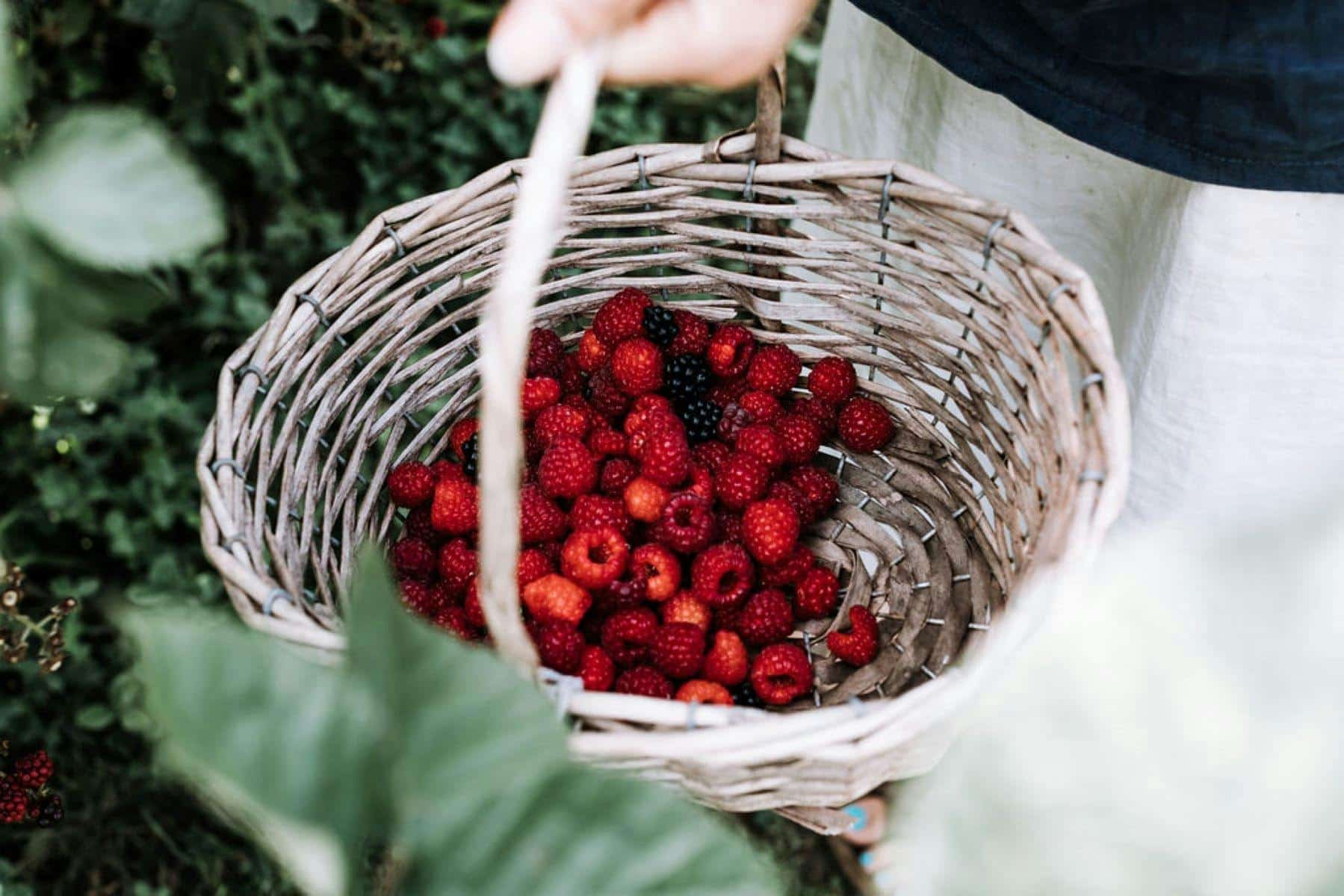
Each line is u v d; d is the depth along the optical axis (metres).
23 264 0.49
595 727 0.90
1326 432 1.36
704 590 1.30
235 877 1.60
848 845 1.76
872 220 1.25
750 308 1.48
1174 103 1.14
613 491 1.40
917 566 1.37
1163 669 0.38
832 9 1.70
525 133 2.19
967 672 0.89
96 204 0.48
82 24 1.54
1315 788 0.36
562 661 1.21
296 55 2.01
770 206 1.29
